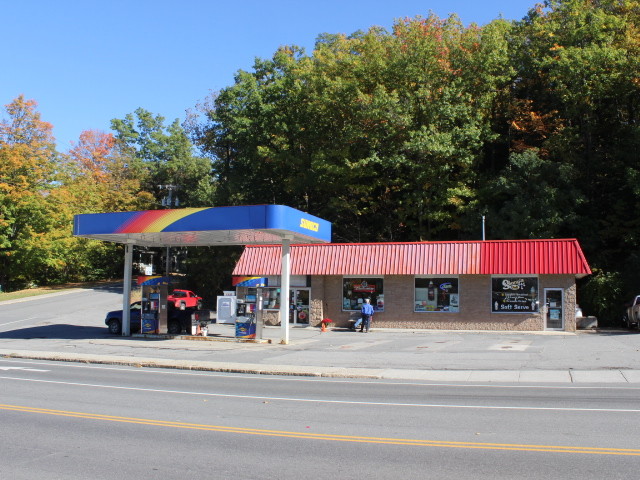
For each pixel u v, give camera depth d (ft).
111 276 240.73
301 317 115.34
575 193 122.83
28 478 22.22
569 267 97.09
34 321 122.31
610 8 141.79
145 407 36.68
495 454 24.93
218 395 41.60
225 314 102.17
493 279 102.78
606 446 26.03
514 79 149.28
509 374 51.75
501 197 131.95
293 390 44.37
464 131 128.88
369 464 23.67
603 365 54.39
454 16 143.74
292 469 23.11
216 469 23.21
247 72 167.53
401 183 144.15
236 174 169.89
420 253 106.01
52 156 204.03
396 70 136.05
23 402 38.47
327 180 147.02
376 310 108.68
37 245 187.93
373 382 49.44
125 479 22.04
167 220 81.82
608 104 140.56
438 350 70.79
